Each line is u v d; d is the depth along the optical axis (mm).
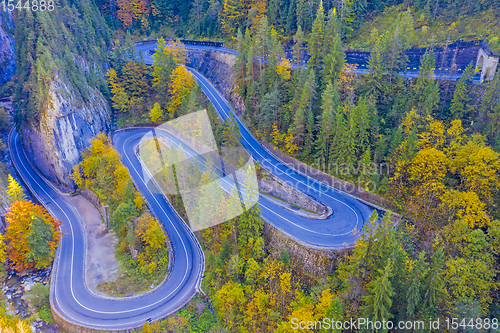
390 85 64500
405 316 35656
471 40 73625
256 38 75000
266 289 42594
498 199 45375
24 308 47625
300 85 63938
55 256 55281
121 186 55625
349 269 38719
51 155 69125
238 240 46344
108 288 49250
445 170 47938
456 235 41469
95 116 75750
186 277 49594
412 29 78750
